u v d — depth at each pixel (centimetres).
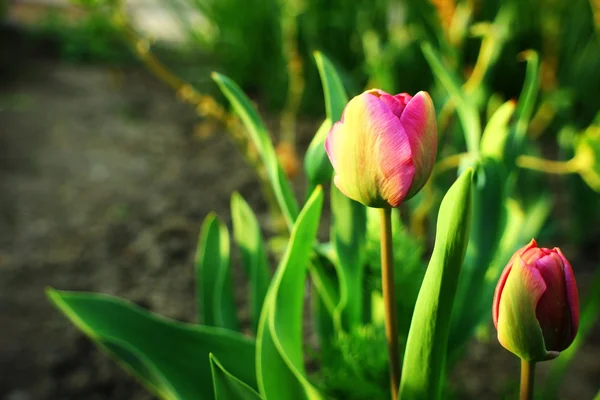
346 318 74
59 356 121
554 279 53
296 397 69
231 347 72
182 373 70
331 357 79
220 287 78
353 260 71
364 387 72
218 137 215
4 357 120
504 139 71
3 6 317
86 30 274
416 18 172
